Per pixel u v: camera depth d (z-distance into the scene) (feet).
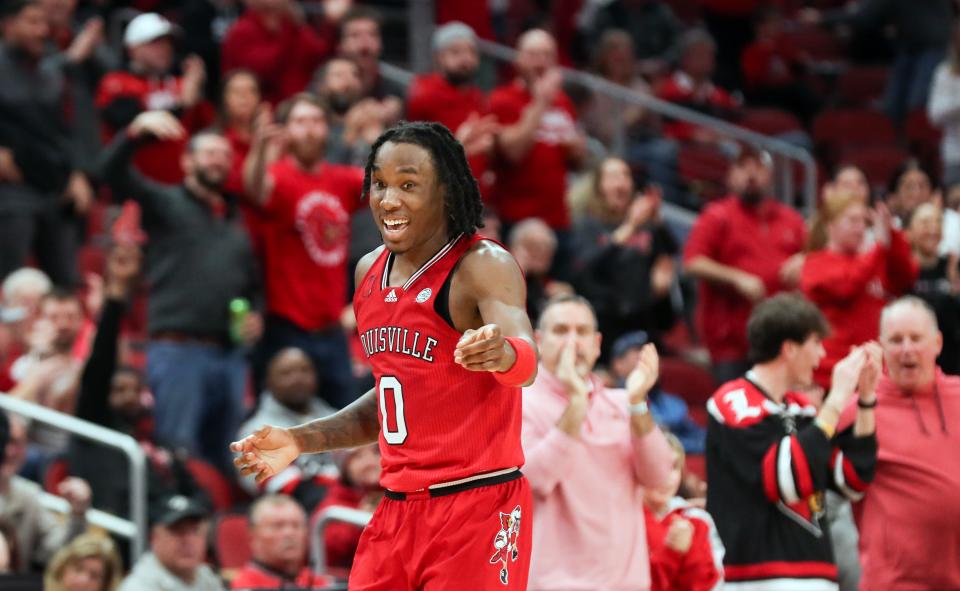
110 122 87.30
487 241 33.68
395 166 33.04
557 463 42.93
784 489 43.29
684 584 46.24
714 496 45.39
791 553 44.21
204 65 100.89
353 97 89.25
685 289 99.76
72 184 88.38
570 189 98.32
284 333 75.56
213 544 68.08
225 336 75.05
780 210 83.46
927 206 72.28
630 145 109.60
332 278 76.48
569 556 43.47
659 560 46.39
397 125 33.78
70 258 88.94
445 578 33.63
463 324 33.37
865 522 47.93
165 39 89.51
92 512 65.46
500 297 32.78
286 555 58.34
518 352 30.73
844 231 66.44
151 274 74.95
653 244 83.30
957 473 46.68
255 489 72.64
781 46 130.00
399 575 34.47
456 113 88.02
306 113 75.72
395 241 33.19
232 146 81.92
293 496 70.69
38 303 79.61
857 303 65.98
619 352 74.23
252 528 59.00
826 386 65.31
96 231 100.68
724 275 80.69
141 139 73.36
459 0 115.34
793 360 45.91
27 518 63.67
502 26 128.26
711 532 48.06
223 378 75.00
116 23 110.63
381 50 122.01
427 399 33.65
